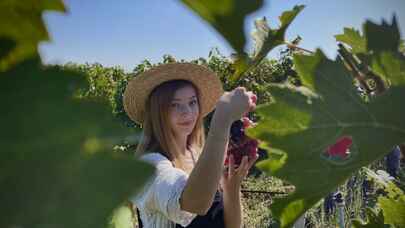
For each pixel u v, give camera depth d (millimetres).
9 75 365
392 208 1469
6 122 349
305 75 1079
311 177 1079
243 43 327
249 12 325
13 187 338
